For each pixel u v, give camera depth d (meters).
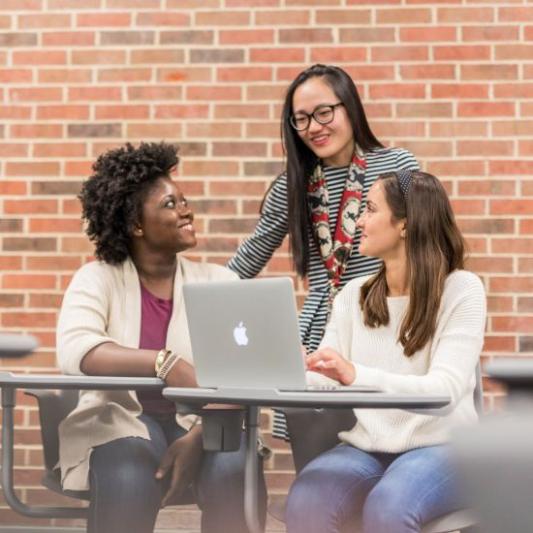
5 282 4.50
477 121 4.40
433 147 4.41
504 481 0.89
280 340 2.30
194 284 2.44
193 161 4.48
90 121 4.52
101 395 2.92
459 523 2.40
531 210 4.38
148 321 3.00
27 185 4.52
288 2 4.45
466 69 4.41
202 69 4.48
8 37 4.55
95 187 3.03
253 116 4.47
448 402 2.12
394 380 2.47
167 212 2.98
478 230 4.39
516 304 4.36
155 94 4.50
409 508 2.31
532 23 4.39
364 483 2.54
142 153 3.04
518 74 4.39
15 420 4.43
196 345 2.47
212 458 2.81
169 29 4.50
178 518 4.34
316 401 2.13
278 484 4.35
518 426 0.90
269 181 4.46
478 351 2.61
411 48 4.41
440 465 2.40
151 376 2.73
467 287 2.65
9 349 2.25
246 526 2.75
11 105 4.54
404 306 2.73
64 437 2.82
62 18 4.52
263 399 2.17
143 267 3.05
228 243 4.46
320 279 3.48
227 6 4.47
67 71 4.52
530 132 4.39
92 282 2.96
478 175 4.39
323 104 3.39
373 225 2.75
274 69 4.46
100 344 2.80
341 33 4.43
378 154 3.47
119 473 2.71
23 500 4.41
